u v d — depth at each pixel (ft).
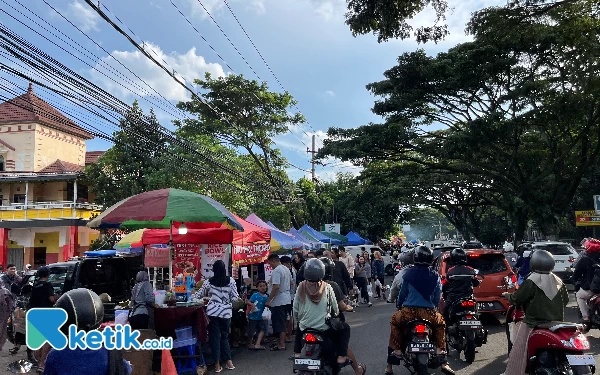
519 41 62.44
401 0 40.16
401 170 100.32
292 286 34.65
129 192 83.51
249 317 31.04
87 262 33.04
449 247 49.83
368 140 78.38
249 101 91.45
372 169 104.32
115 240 80.07
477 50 66.90
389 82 77.92
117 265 35.12
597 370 22.20
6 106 108.99
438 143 80.53
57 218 95.61
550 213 77.71
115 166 86.38
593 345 27.68
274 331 31.01
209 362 26.76
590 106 66.13
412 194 125.39
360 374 20.97
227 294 26.43
